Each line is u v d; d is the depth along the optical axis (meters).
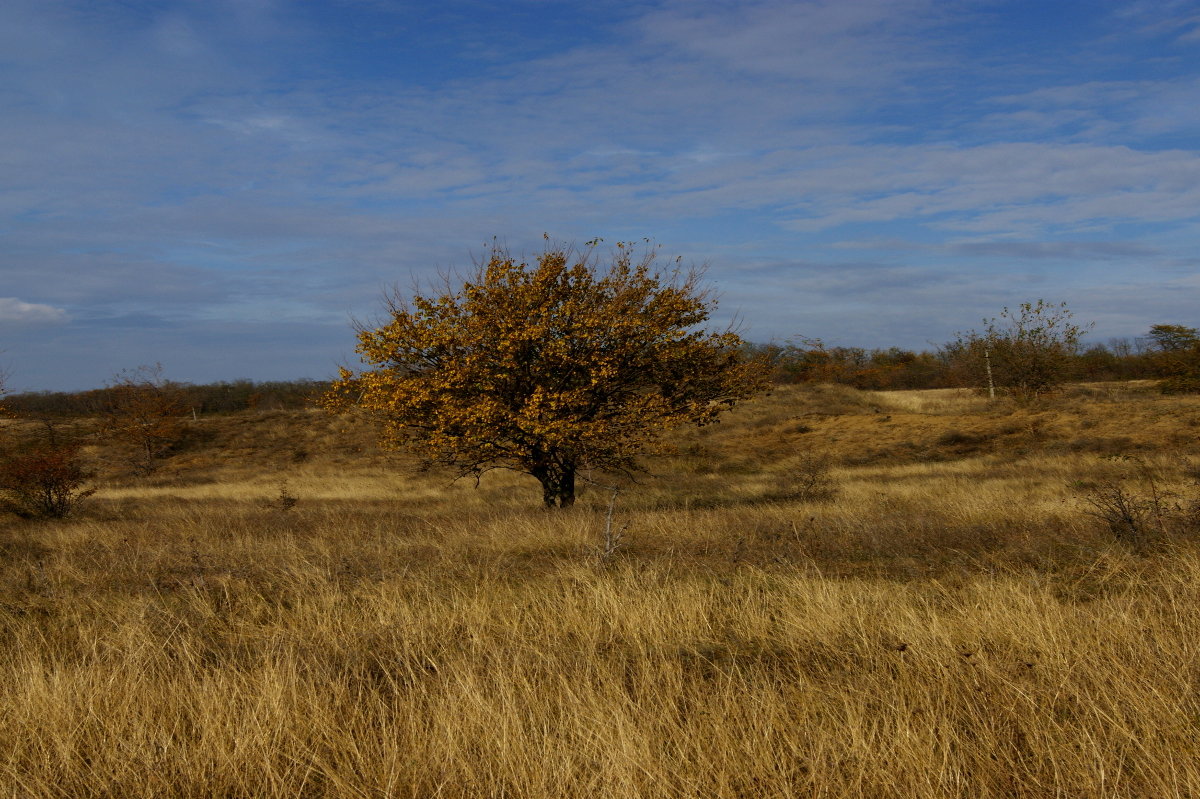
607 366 13.45
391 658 4.93
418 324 13.76
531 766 3.24
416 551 8.92
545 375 14.05
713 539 8.97
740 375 15.16
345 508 17.02
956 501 12.27
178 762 3.44
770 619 5.64
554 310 13.85
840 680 4.19
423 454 15.05
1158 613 5.07
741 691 4.10
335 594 6.45
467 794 3.17
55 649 5.29
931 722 3.50
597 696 3.91
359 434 34.03
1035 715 3.63
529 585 6.82
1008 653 4.44
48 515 17.22
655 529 10.03
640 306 14.47
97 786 3.34
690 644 5.05
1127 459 18.14
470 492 21.62
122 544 10.08
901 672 4.16
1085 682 3.98
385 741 3.43
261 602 6.52
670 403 14.70
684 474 23.47
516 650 4.83
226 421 38.22
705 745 3.45
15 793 3.26
